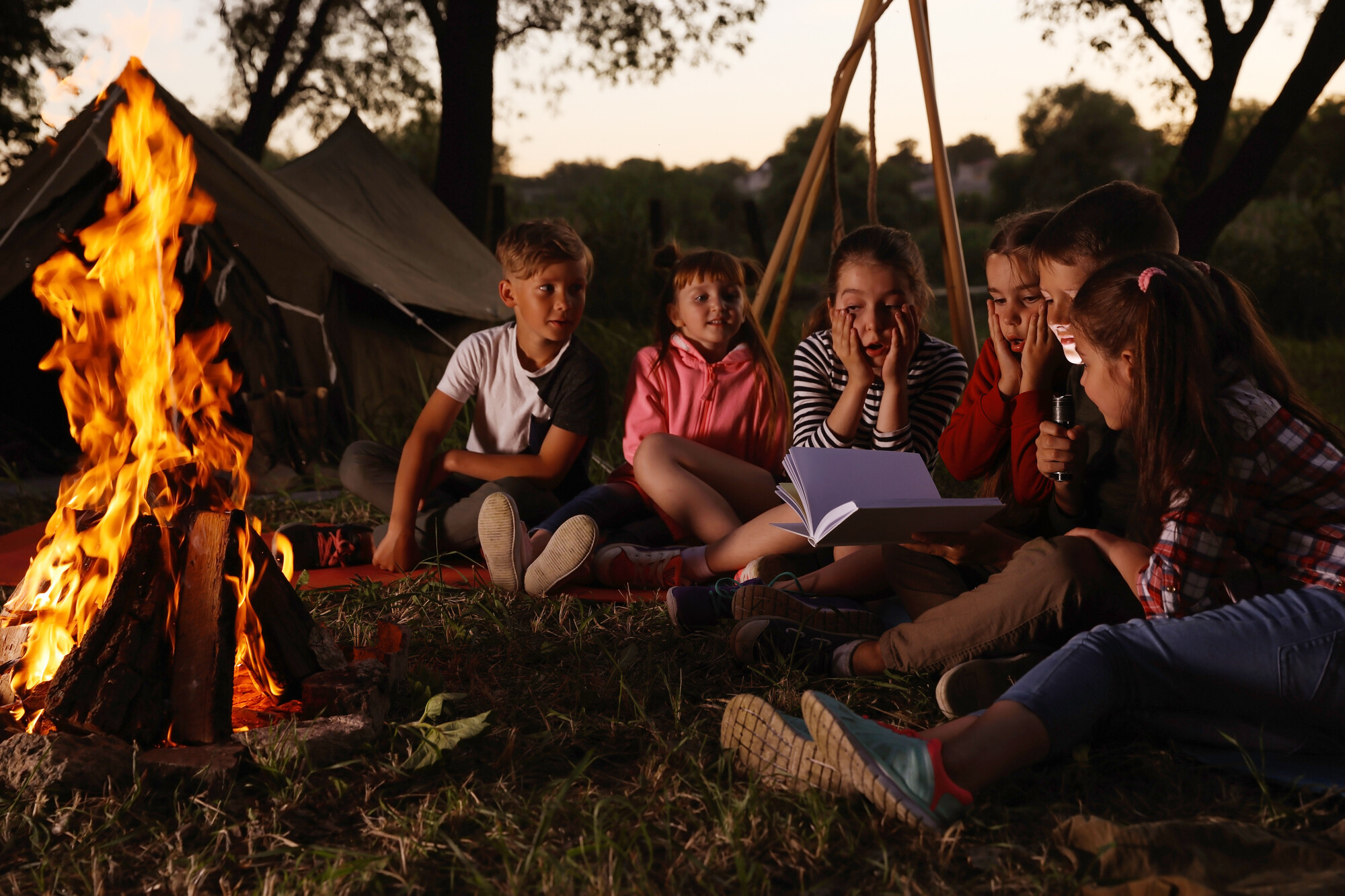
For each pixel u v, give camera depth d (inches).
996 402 96.9
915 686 80.5
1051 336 89.4
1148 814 62.1
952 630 77.5
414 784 66.2
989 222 1129.4
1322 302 584.1
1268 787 64.8
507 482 124.0
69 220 181.8
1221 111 334.3
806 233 169.8
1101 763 68.2
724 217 1286.9
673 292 128.8
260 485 175.3
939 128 159.8
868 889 54.1
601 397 127.8
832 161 166.7
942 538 80.3
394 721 73.5
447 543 125.7
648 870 55.3
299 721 70.6
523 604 106.3
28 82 448.8
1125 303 66.1
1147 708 66.9
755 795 62.0
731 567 109.0
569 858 55.6
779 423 128.3
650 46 498.3
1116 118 1304.1
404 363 223.3
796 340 306.8
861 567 97.2
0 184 181.6
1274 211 658.8
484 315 256.4
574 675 85.5
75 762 62.0
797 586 97.3
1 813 60.0
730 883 54.4
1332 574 63.3
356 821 61.5
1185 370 63.7
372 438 198.1
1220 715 67.2
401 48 567.5
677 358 129.1
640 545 120.6
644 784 65.6
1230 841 55.5
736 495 120.3
